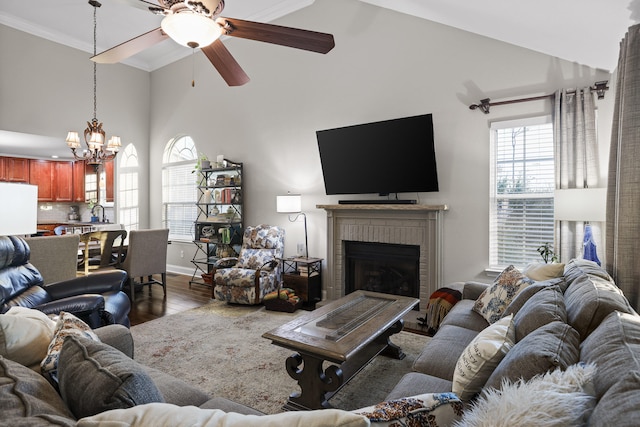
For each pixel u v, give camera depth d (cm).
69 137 470
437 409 90
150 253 467
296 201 455
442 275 382
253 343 317
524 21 276
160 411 77
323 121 464
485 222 358
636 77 203
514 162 349
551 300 160
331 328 220
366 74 430
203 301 457
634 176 205
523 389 84
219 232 542
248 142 539
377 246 429
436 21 379
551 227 335
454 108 373
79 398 93
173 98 642
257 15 513
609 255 237
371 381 251
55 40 556
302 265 439
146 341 321
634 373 75
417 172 385
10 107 512
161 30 233
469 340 205
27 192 165
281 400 227
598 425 69
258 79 527
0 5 480
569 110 307
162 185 660
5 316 135
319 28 466
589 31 246
